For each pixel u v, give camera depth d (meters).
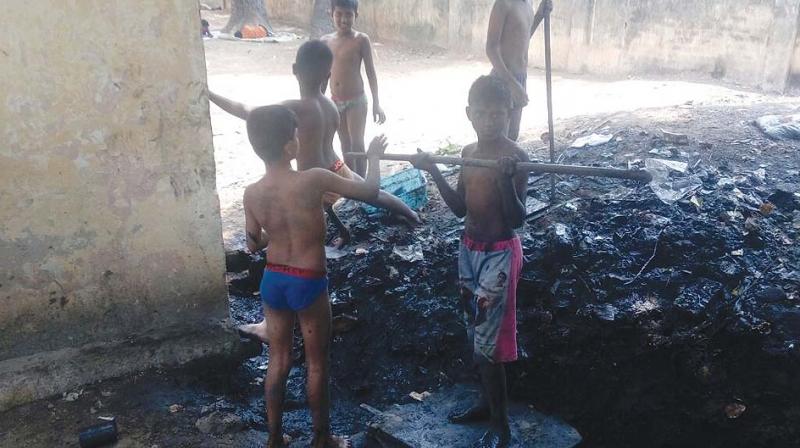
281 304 3.19
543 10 4.86
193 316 3.98
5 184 3.36
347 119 5.75
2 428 3.34
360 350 4.35
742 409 3.83
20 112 3.29
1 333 3.55
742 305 3.98
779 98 8.21
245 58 12.81
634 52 10.18
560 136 6.34
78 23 3.28
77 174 3.48
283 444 3.36
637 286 4.21
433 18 12.93
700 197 4.84
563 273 4.33
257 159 7.25
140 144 3.57
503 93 3.12
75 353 3.69
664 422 3.98
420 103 9.48
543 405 4.07
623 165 5.42
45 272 3.56
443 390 3.97
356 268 4.77
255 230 3.24
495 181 3.18
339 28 5.57
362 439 3.65
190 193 3.75
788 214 4.66
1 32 3.17
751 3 8.90
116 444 3.26
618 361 4.03
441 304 4.38
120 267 3.72
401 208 4.81
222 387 3.86
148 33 3.43
